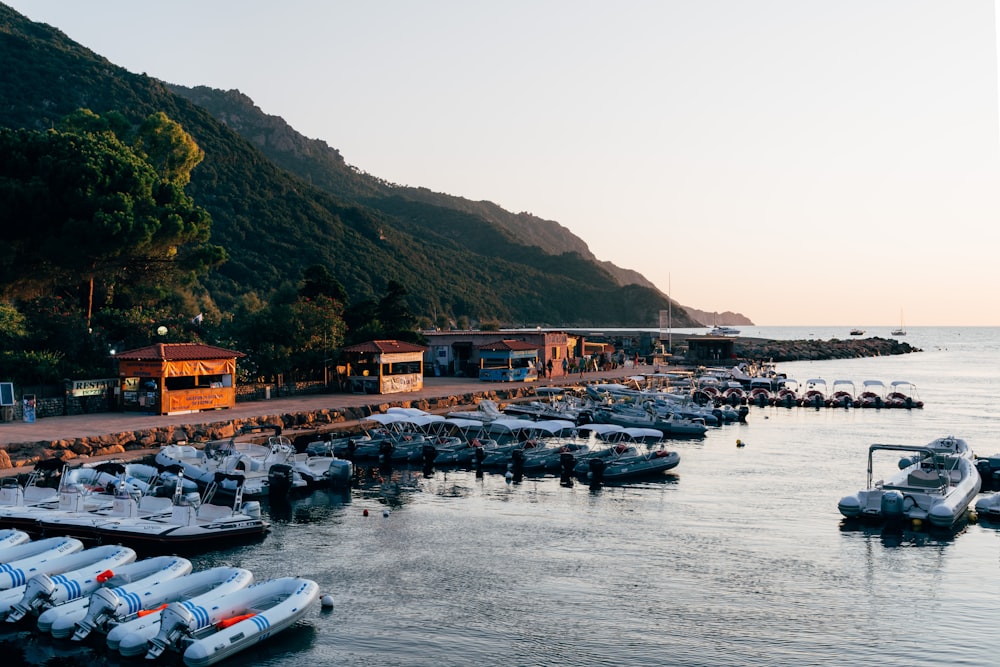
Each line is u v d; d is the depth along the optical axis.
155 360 50.53
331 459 41.38
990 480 44.56
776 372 127.38
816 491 40.12
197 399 52.94
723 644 21.36
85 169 58.84
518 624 22.64
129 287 69.31
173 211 64.12
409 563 28.05
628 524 33.50
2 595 22.55
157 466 36.56
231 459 39.31
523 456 45.19
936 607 24.11
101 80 182.38
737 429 64.44
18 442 39.53
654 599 24.67
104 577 23.16
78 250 57.69
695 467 46.97
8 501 32.03
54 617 21.23
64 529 29.48
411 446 47.88
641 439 57.84
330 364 68.56
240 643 20.27
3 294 61.16
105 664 19.86
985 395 93.56
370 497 38.47
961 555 29.28
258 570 27.12
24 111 156.25
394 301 85.31
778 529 32.81
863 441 57.50
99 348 57.84
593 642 21.45
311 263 183.38
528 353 83.31
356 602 24.25
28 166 59.03
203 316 70.94
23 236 58.69
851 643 21.45
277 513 35.19
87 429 44.31
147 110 184.75
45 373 51.47
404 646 21.17
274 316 65.81
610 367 103.38
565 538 31.34
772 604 24.30
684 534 31.95
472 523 33.56
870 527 33.19
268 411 53.66
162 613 20.09
